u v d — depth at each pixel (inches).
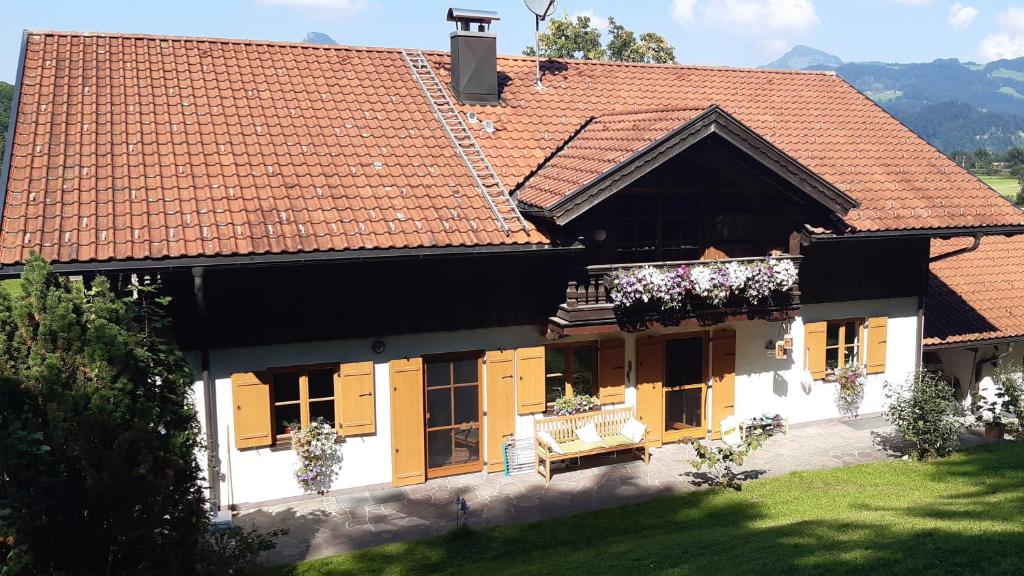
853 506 418.6
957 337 605.6
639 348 527.2
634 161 449.1
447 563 380.2
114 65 523.5
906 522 356.2
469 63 582.6
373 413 466.9
